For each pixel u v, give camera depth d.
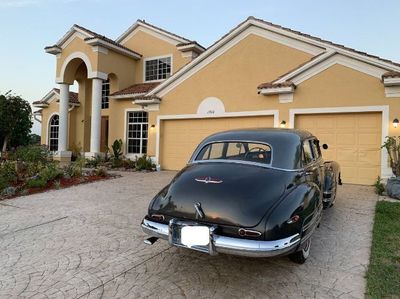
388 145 8.85
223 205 3.33
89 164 15.54
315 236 5.05
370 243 4.73
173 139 14.06
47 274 3.82
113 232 5.39
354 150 10.05
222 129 12.77
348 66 9.95
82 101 20.44
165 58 18.78
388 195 8.05
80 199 8.05
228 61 12.54
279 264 4.06
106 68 17.31
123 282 3.60
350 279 3.63
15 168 10.54
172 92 13.83
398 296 3.25
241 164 4.07
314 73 10.52
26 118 21.44
